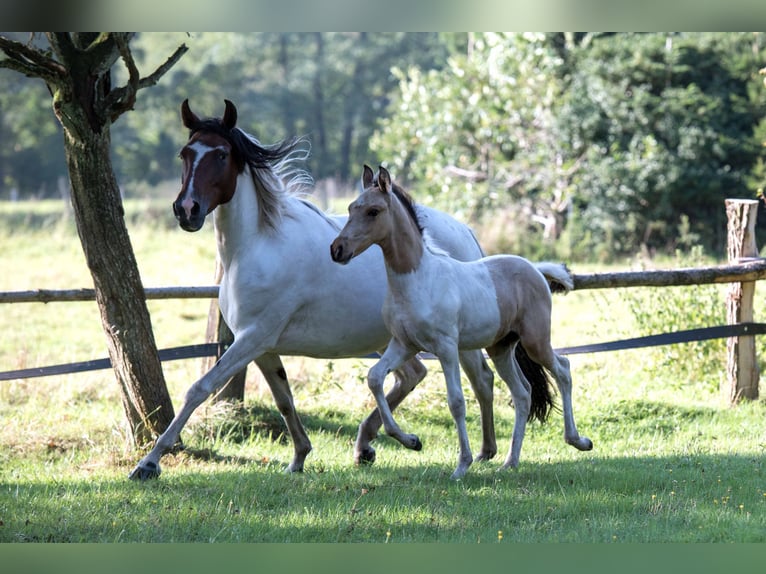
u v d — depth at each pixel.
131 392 10.75
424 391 13.41
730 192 30.05
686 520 7.89
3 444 11.37
